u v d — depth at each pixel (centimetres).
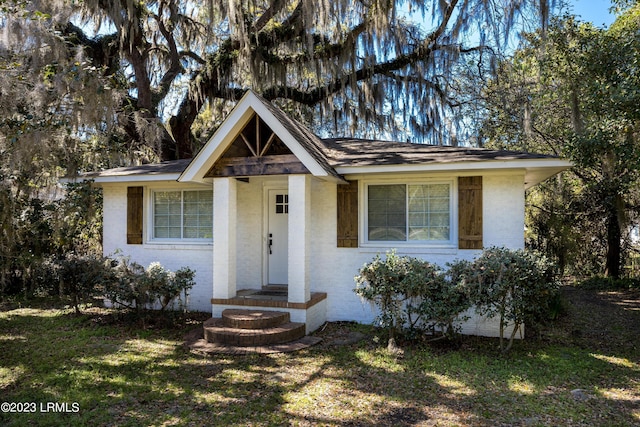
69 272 834
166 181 878
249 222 869
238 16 1118
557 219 1338
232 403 445
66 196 898
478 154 734
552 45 1043
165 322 791
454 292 596
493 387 488
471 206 732
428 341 659
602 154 833
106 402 446
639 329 784
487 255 619
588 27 952
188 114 1447
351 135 1495
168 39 1373
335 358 590
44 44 677
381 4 1115
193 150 1545
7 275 1062
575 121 943
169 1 1212
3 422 403
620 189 1141
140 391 475
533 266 592
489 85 1506
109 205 943
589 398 459
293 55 1312
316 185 812
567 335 735
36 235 953
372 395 464
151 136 1111
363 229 793
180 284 753
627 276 1392
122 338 693
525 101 1290
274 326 676
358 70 1359
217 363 571
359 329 744
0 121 638
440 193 761
